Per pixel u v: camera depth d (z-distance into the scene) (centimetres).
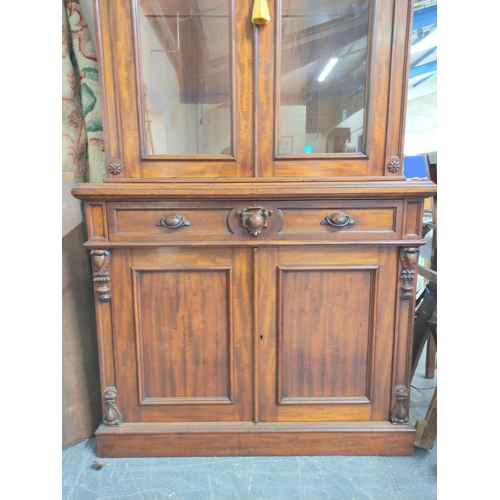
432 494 94
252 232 96
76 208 117
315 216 97
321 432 106
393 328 103
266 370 105
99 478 99
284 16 96
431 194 93
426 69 204
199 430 105
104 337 103
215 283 102
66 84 123
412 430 106
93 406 120
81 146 128
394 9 91
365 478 99
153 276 101
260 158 98
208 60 98
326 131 100
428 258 157
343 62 99
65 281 111
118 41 93
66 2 120
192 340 104
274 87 95
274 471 101
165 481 98
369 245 98
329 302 103
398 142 97
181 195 92
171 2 96
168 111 100
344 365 106
